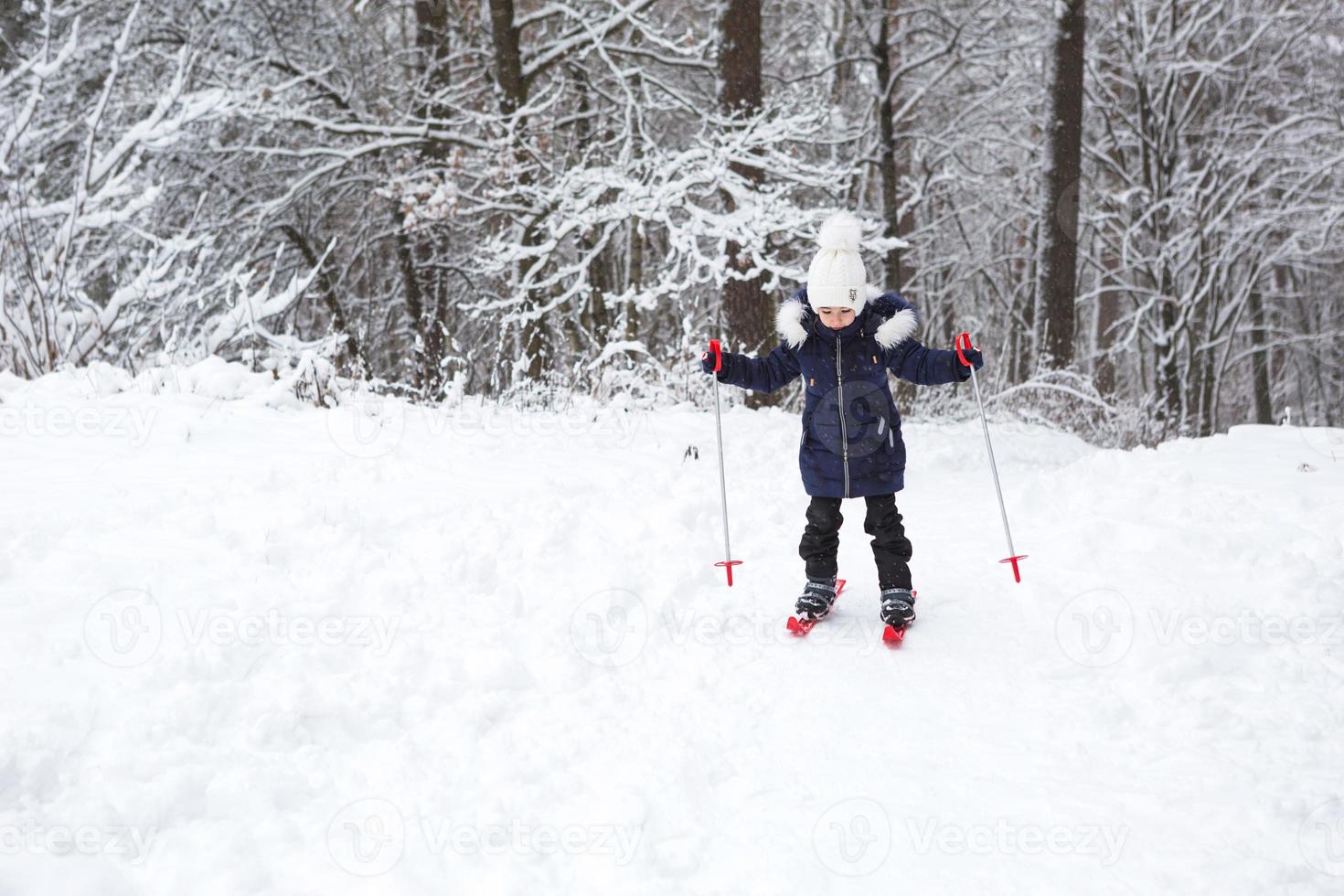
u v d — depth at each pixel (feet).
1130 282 68.13
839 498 11.75
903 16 55.88
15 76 32.04
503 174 40.06
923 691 10.14
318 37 51.55
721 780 8.65
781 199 36.06
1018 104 62.49
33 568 11.12
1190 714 9.39
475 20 51.01
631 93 41.42
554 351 38.29
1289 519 14.30
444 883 7.27
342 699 9.33
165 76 42.78
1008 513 16.63
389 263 60.18
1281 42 62.80
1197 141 64.80
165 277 30.99
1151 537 13.43
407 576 11.82
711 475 17.92
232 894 7.02
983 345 70.90
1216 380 75.56
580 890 7.23
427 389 25.48
